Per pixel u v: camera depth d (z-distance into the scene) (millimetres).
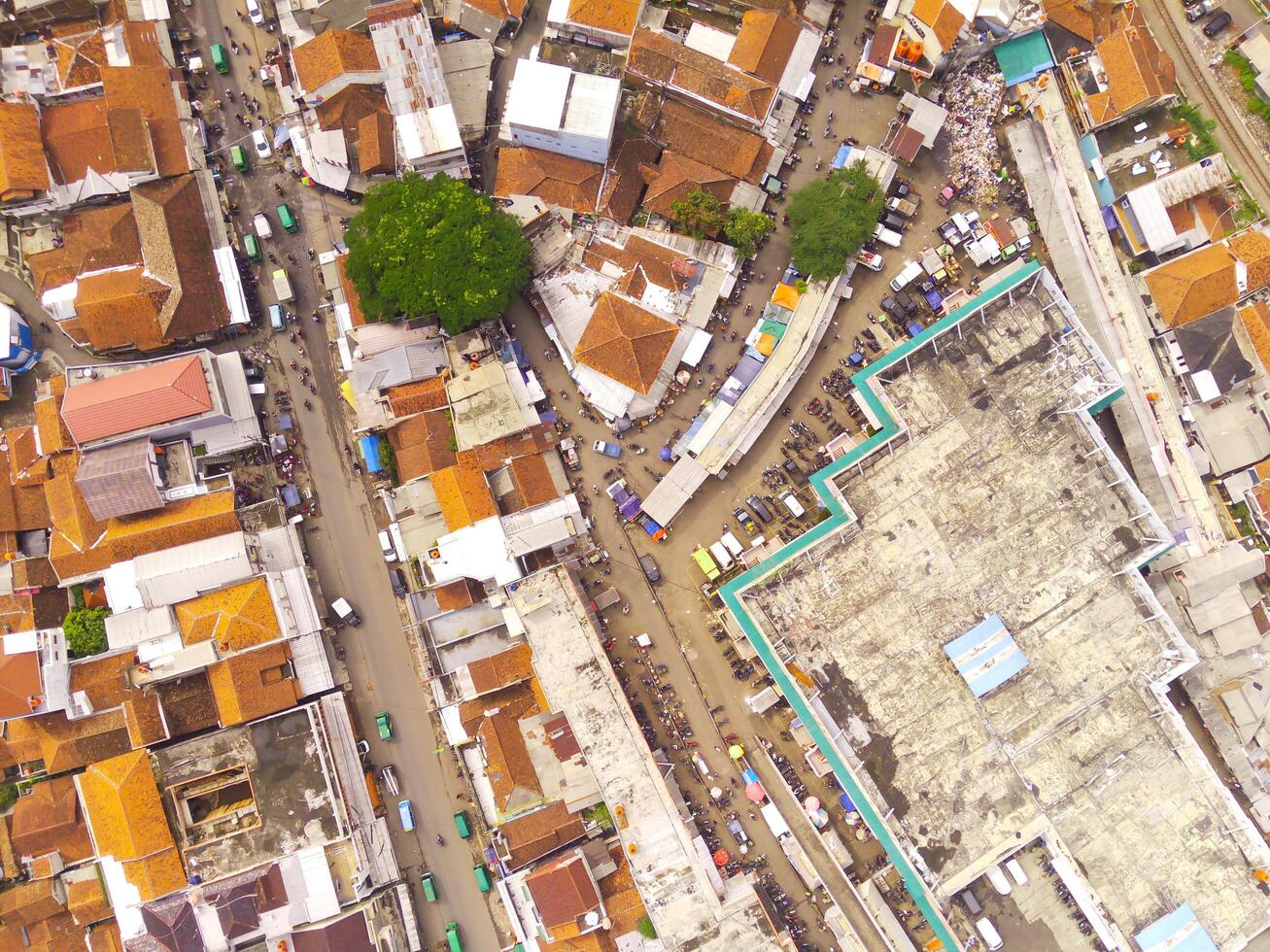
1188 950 54062
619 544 62531
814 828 60281
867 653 56312
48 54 59531
